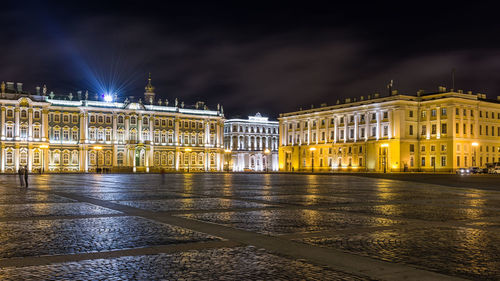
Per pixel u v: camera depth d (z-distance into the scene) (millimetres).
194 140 144000
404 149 117438
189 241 15203
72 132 126812
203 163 144500
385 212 23516
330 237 15953
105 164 129125
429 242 15133
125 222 19531
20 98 118500
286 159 155125
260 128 180500
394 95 119875
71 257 12945
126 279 10781
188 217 21219
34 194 35969
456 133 111500
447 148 111875
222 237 15922
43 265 12062
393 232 17078
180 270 11531
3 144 116625
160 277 10945
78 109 126938
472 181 60844
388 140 118250
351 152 130750
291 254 13266
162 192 38438
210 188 44688
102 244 14719
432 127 116688
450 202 29422
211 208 25281
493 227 18406
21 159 118812
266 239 15555
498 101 127500
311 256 13016
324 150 140750
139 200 30328
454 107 111250
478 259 12750
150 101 137500
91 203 28125
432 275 11109
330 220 20297
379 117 122312
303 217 21312
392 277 10898
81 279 10773
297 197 33125
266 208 25328
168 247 14250
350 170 131000
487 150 118750
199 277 10922
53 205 26906
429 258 12828
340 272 11320
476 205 27422
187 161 141875
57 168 124438
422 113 119250
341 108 134750
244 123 177250
